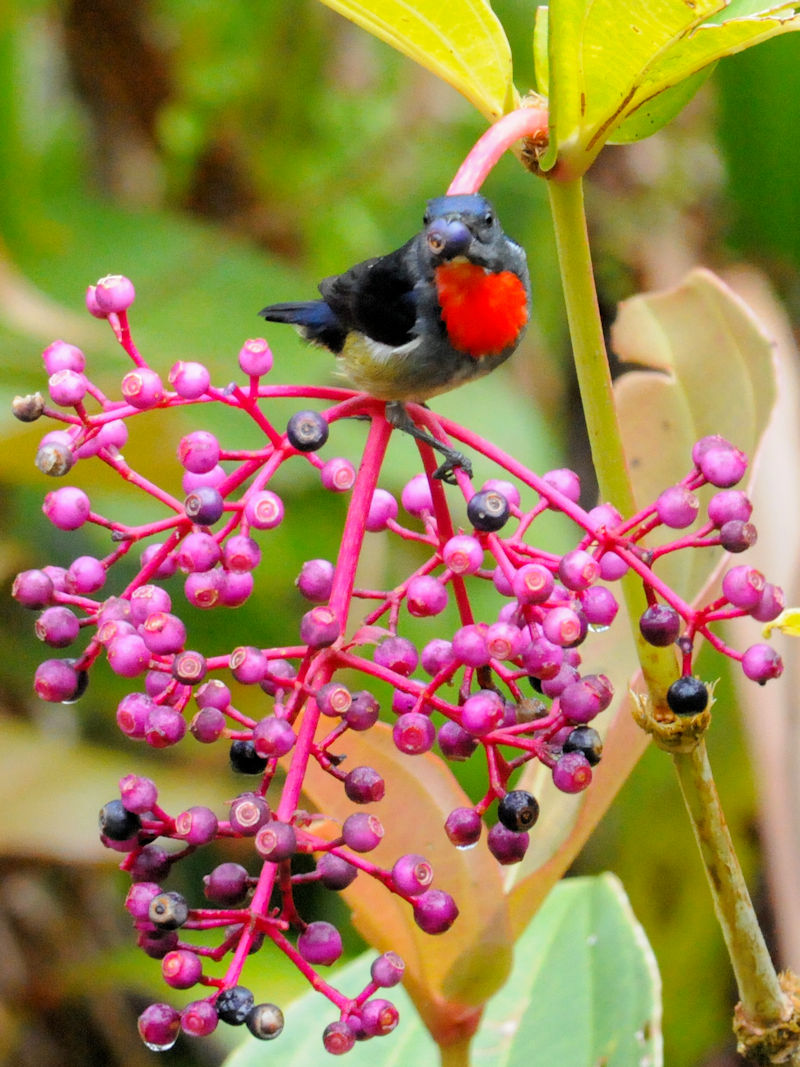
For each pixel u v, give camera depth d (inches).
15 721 138.7
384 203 185.0
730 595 103.8
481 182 104.8
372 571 149.9
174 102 193.0
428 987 107.0
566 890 112.2
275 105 187.6
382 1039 111.6
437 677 103.9
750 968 106.3
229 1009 102.8
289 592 156.4
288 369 152.3
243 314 160.9
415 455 151.3
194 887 151.6
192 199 191.3
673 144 181.0
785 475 112.3
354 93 189.9
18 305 149.9
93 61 190.9
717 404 109.3
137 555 159.2
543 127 105.5
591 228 184.7
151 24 189.2
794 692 110.7
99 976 139.5
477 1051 110.3
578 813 107.0
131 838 103.6
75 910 153.3
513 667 105.6
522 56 177.6
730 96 154.0
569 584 103.9
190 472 105.0
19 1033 143.6
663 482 109.6
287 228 187.0
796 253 161.6
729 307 109.0
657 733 105.7
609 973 110.7
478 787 142.3
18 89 163.3
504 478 155.4
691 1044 140.4
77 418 104.7
